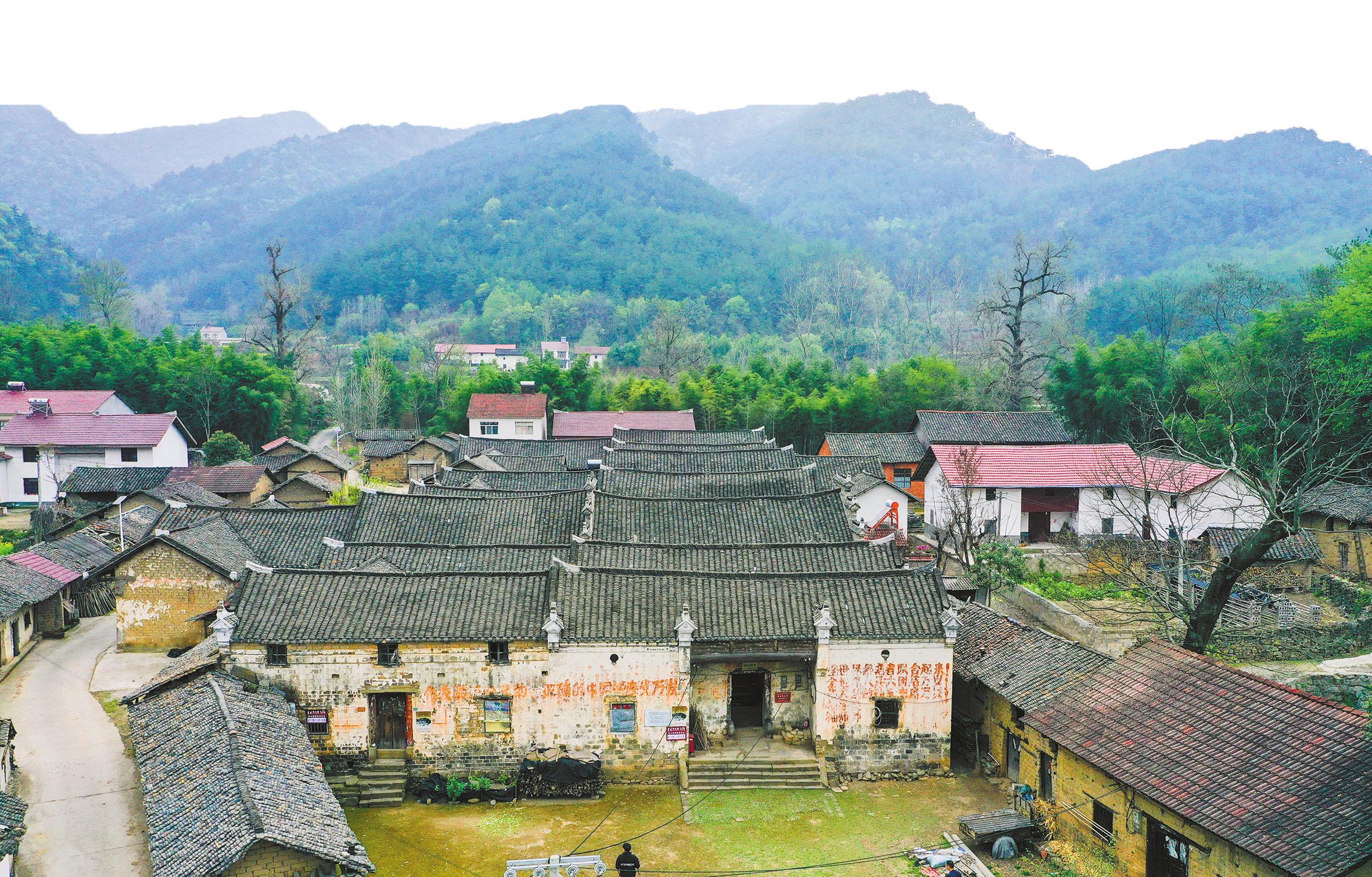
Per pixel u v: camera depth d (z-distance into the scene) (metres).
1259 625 41.34
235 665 31.97
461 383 109.88
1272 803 22.88
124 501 62.50
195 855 22.17
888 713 33.75
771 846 29.17
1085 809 28.11
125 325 135.25
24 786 31.16
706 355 131.62
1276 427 47.50
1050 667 32.88
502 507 50.22
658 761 33.19
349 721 32.38
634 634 32.84
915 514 69.94
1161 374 77.75
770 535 47.41
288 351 130.12
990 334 138.75
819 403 90.81
